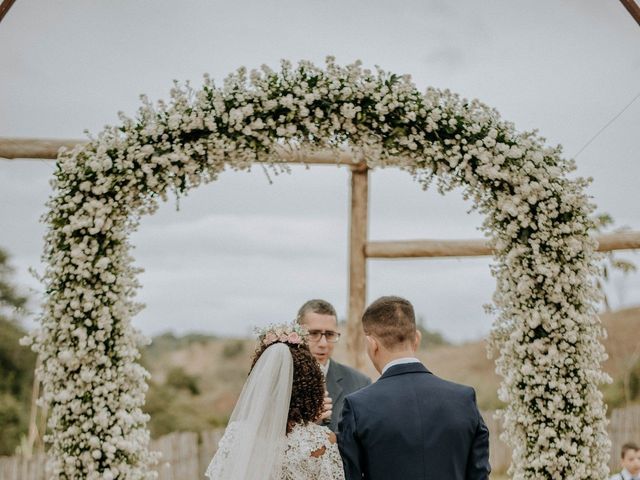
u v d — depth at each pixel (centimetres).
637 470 540
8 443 1194
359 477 250
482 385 2291
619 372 1639
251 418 267
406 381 256
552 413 350
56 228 336
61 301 327
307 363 284
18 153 475
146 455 340
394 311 265
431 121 350
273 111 348
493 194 362
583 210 357
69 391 323
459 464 248
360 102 353
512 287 361
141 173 336
